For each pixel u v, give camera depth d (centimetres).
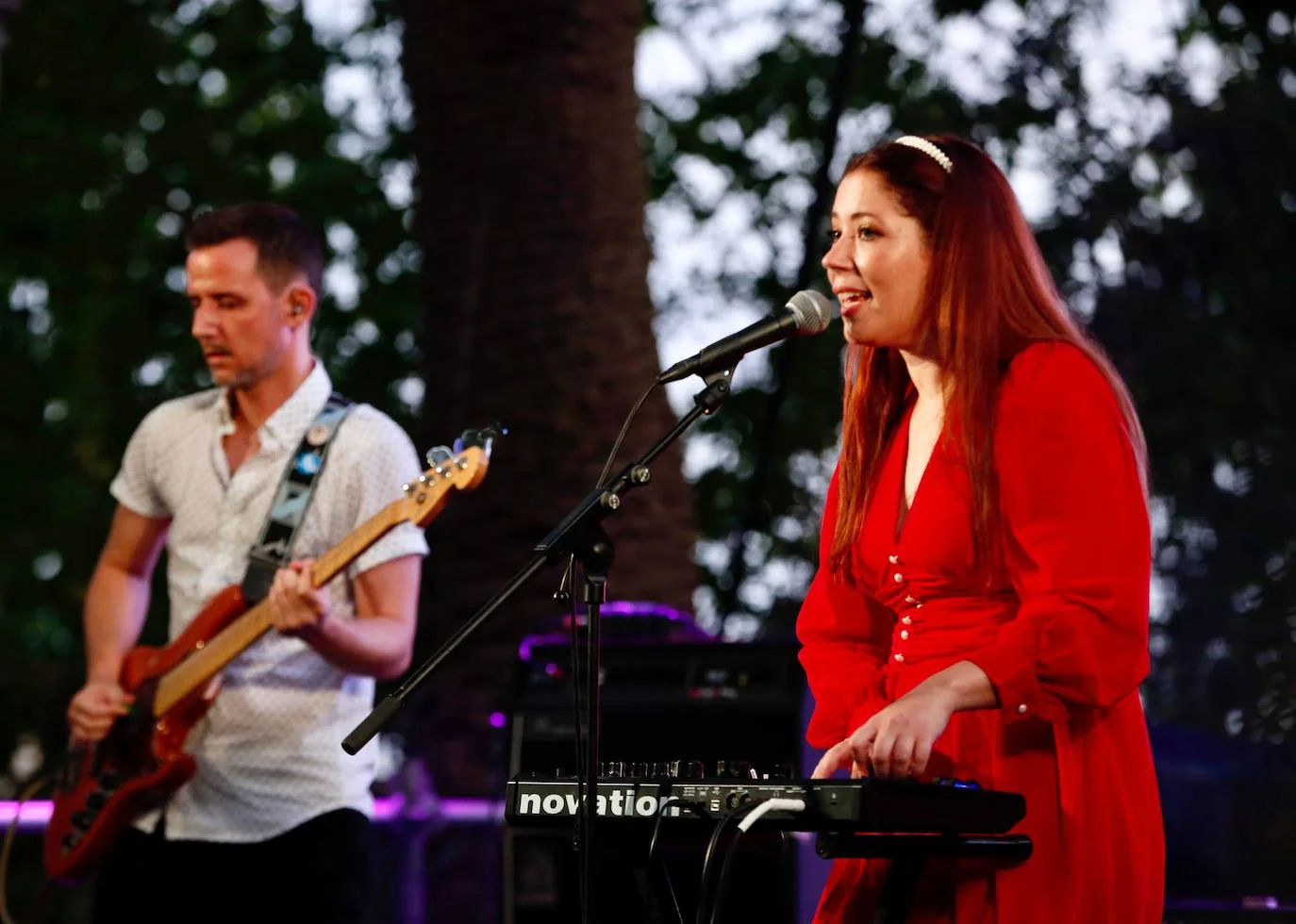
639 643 833
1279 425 1472
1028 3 1617
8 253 2222
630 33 1255
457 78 1233
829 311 544
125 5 2144
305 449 791
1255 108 1538
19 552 2366
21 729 2053
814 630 582
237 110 2152
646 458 541
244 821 756
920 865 492
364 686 785
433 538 1180
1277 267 1524
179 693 769
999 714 512
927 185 537
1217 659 1388
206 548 798
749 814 457
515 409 1177
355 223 2130
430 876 1138
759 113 1920
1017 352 529
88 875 789
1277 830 878
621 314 1203
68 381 2317
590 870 492
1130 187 1547
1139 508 507
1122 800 506
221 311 784
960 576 524
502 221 1210
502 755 842
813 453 1856
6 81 2158
